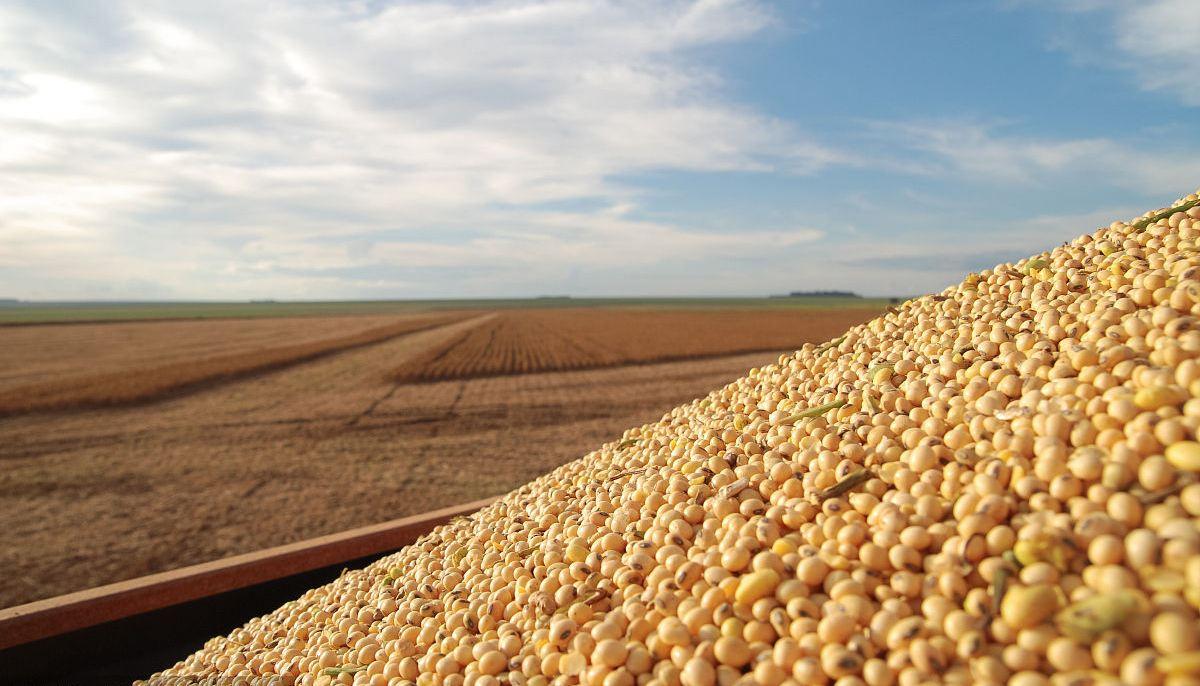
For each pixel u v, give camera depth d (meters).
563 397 18.64
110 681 2.96
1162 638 1.44
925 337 3.27
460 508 4.24
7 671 2.72
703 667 1.91
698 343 37.78
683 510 2.59
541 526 3.13
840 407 2.90
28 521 8.81
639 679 2.03
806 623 1.90
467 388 21.12
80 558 7.46
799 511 2.32
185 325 69.62
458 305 191.50
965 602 1.80
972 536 1.90
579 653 2.17
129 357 34.84
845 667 1.75
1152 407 2.00
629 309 112.19
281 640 3.02
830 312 81.06
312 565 3.59
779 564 2.11
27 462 12.27
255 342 44.94
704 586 2.18
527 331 51.94
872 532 2.11
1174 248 2.82
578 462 4.01
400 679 2.48
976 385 2.56
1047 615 1.64
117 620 3.01
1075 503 1.87
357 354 34.84
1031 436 2.15
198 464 11.82
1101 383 2.22
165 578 3.17
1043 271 3.32
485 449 12.42
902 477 2.26
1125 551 1.68
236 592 3.38
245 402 19.11
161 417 16.89
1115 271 2.86
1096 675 1.49
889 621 1.82
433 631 2.66
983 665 1.63
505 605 2.66
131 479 10.91
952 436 2.36
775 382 3.61
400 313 113.56
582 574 2.52
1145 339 2.38
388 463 11.48
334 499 9.44
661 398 18.20
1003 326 2.96
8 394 20.50
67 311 128.25
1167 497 1.77
